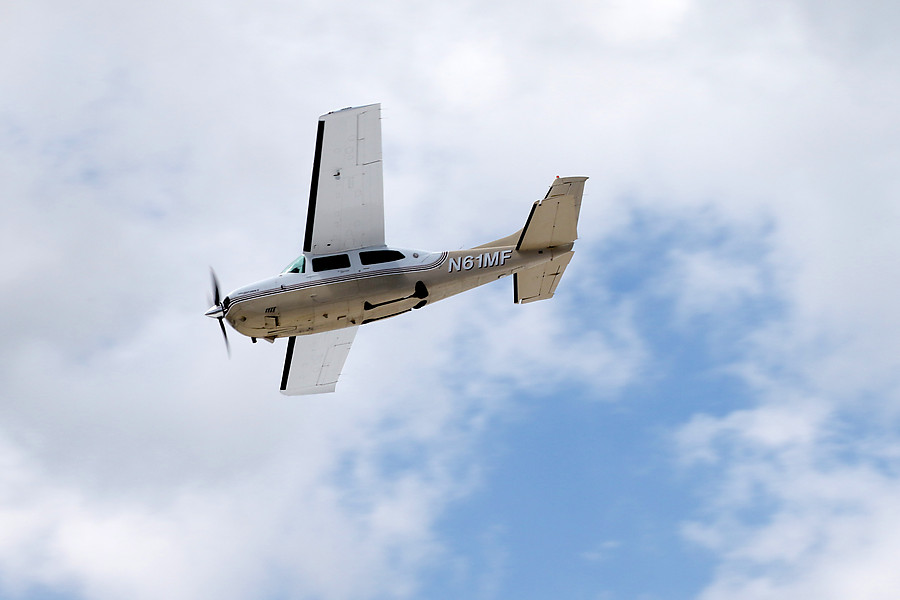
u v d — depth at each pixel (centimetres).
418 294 8262
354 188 7881
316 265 7925
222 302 7888
